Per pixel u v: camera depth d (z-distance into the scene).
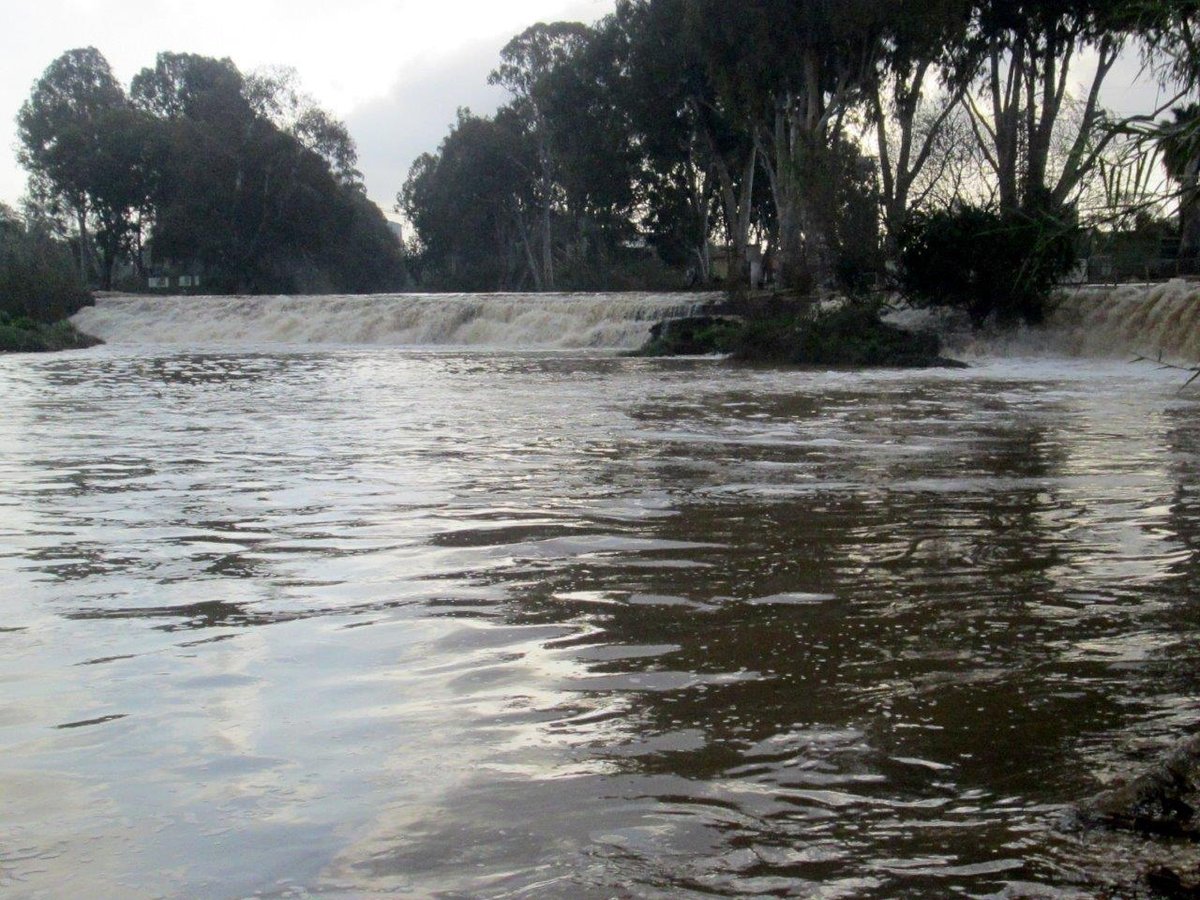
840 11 37.62
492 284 90.50
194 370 27.00
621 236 71.69
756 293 41.44
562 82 60.56
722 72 42.19
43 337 40.44
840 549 6.47
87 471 9.95
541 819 2.98
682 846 2.81
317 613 5.10
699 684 4.08
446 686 4.07
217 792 3.17
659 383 22.05
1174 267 32.12
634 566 6.05
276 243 82.31
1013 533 6.91
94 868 2.74
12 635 4.78
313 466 10.20
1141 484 8.85
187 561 6.23
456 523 7.34
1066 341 30.88
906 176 40.44
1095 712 3.75
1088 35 32.88
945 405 16.84
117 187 82.06
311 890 2.62
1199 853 2.71
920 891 2.57
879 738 3.53
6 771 3.33
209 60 91.25
